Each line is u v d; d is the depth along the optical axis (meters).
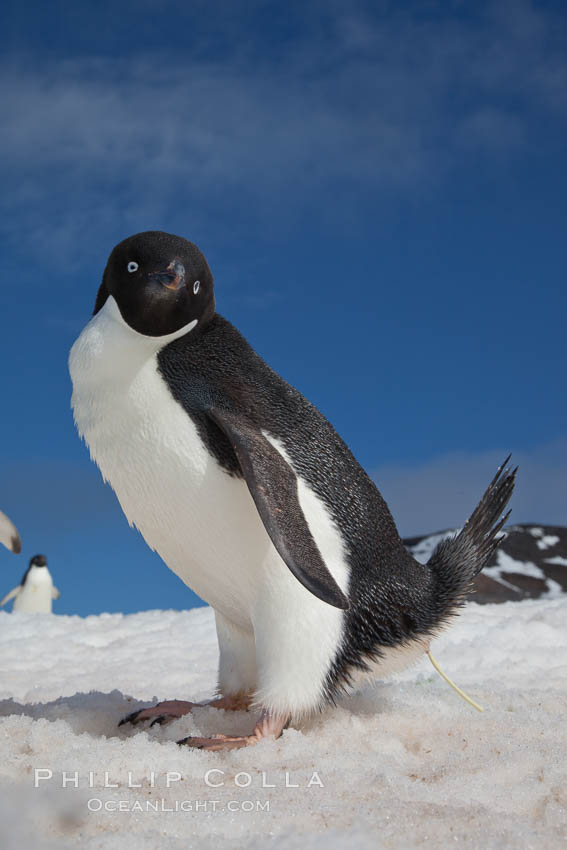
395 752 2.75
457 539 3.50
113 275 2.96
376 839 1.85
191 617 6.77
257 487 2.59
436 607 3.28
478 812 2.02
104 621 6.91
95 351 2.94
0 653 5.54
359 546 3.00
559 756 2.56
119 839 1.82
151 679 4.68
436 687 3.90
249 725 3.11
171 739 3.00
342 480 3.06
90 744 2.68
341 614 2.87
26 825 1.95
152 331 2.89
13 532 3.54
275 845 1.78
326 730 2.90
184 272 2.90
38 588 11.08
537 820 2.09
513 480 3.62
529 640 5.28
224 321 3.23
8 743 2.70
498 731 2.97
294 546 2.55
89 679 4.68
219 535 2.89
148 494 2.96
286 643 2.81
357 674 3.02
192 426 2.85
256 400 2.97
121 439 2.93
